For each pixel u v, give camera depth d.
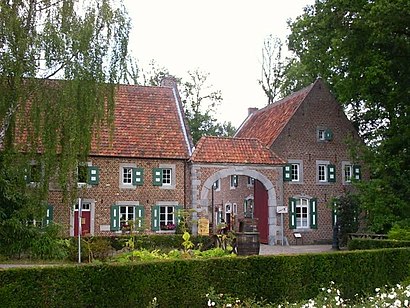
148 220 27.19
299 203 31.12
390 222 25.31
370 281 14.01
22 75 13.40
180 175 28.05
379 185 26.16
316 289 13.14
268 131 33.16
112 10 14.58
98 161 26.64
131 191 27.06
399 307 9.67
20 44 13.21
